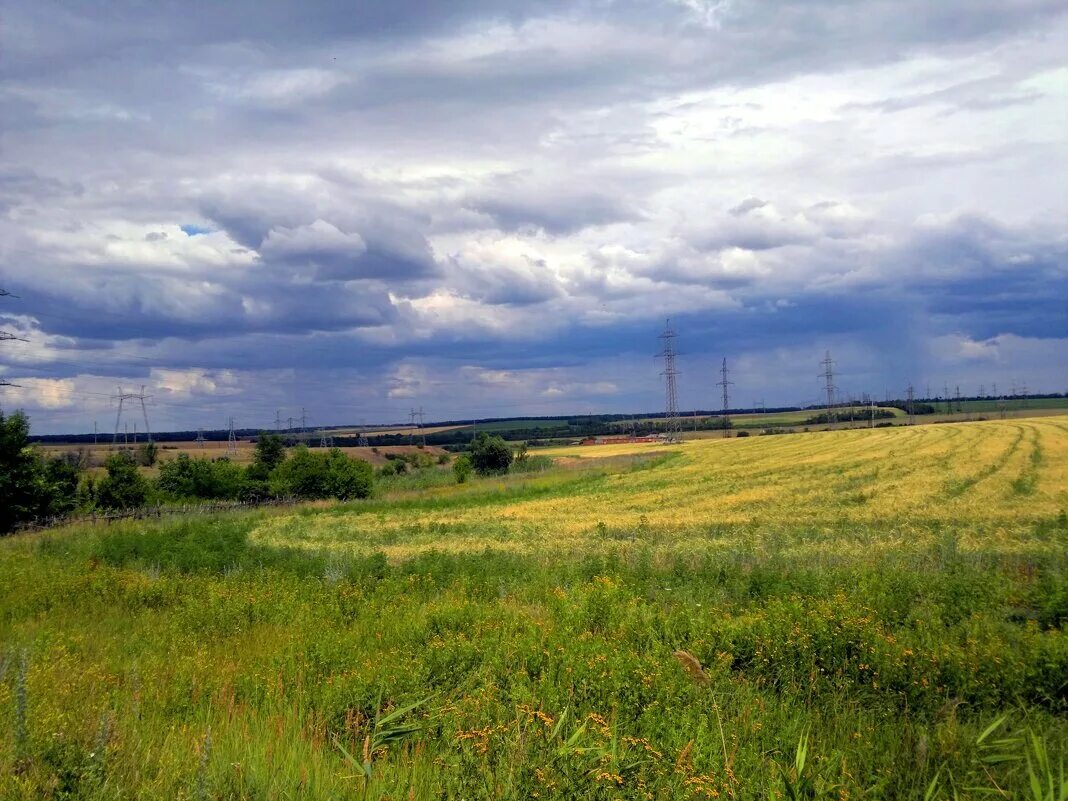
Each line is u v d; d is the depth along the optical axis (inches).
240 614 513.7
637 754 222.5
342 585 652.1
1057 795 218.4
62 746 213.6
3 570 721.0
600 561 740.7
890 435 3885.3
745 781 213.9
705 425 7219.5
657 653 338.6
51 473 1866.4
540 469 3186.5
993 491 1443.2
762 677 331.9
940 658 320.8
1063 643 333.7
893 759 239.0
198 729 263.6
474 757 221.0
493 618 443.8
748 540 925.2
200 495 2263.8
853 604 431.8
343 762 236.8
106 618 529.0
